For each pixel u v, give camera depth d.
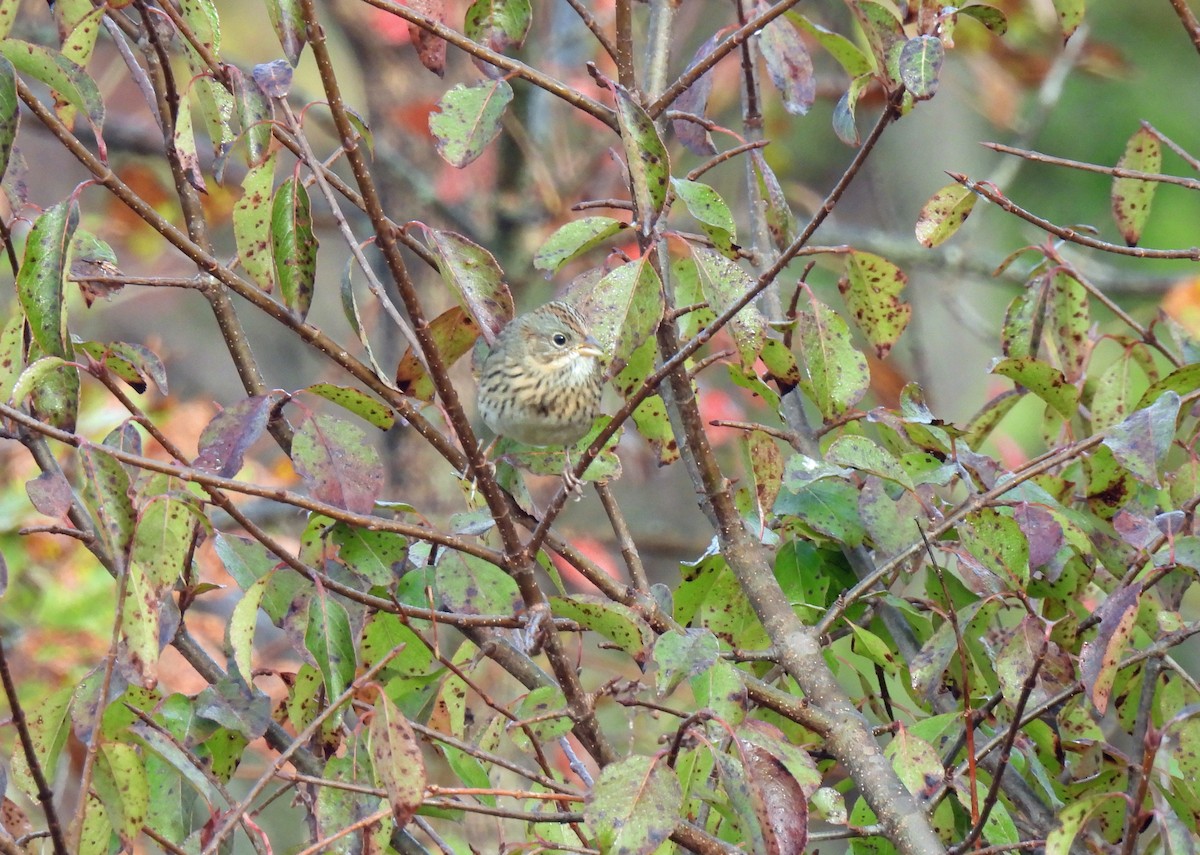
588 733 2.51
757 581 2.58
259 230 2.54
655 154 2.51
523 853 2.49
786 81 2.68
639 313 2.52
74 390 2.51
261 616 3.07
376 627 2.57
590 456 2.50
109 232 3.10
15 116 2.48
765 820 2.44
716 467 2.58
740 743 2.45
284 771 2.50
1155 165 2.65
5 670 2.42
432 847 2.78
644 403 2.63
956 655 2.62
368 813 2.50
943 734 2.58
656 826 2.43
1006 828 2.54
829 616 2.58
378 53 3.10
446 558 2.55
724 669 2.49
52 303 2.49
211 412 3.01
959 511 2.56
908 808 2.52
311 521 2.54
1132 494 2.62
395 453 3.05
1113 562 2.61
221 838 2.44
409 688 2.57
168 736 2.49
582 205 2.57
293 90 3.11
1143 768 2.47
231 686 2.53
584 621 2.53
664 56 2.70
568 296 2.59
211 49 2.56
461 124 2.53
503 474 2.63
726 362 2.62
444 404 2.49
